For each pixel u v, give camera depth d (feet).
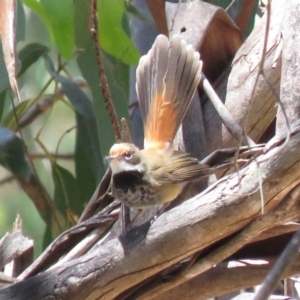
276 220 19.25
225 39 19.84
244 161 19.36
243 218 19.25
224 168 19.49
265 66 19.66
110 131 20.03
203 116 19.74
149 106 19.72
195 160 19.61
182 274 19.36
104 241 19.48
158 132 19.72
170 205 19.67
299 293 19.75
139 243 19.30
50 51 20.49
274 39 19.67
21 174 20.17
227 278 19.49
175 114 19.70
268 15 19.16
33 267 19.54
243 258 19.49
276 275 18.89
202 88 19.77
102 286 19.34
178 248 19.29
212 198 19.26
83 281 19.34
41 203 20.24
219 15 19.83
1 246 19.61
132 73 20.57
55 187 20.33
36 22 21.11
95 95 20.07
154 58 19.72
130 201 19.57
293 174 19.20
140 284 19.39
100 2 20.10
